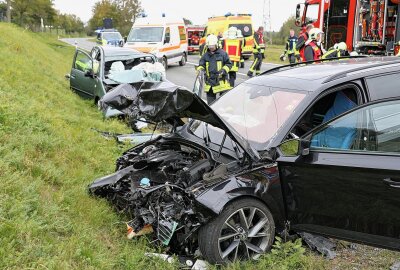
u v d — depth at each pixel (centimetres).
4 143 507
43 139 564
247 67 2091
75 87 1098
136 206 401
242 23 2234
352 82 428
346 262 389
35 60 1413
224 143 425
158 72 940
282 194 390
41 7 4238
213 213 351
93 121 808
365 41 1391
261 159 386
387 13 1309
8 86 788
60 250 339
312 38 1019
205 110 373
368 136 360
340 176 356
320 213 373
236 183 368
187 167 411
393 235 343
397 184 333
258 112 439
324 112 448
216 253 361
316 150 371
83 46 3991
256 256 377
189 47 3431
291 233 410
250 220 377
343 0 1431
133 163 476
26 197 392
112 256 364
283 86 446
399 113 352
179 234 386
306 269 369
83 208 434
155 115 399
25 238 338
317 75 447
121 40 2905
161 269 362
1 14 4209
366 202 350
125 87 454
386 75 445
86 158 586
